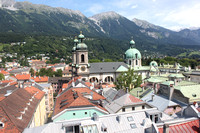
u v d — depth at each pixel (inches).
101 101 2084.2
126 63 5167.3
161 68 7076.8
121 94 2285.9
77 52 4042.8
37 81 5846.5
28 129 1273.4
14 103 1875.0
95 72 4303.6
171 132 1154.0
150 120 1453.0
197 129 1200.2
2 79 5541.3
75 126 1282.0
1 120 1433.3
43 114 3056.1
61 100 2203.5
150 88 2716.5
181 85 2479.1
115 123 1365.7
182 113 1492.4
